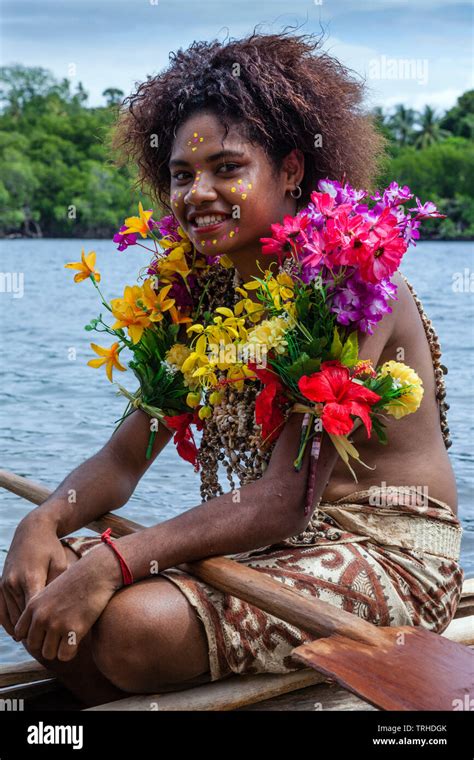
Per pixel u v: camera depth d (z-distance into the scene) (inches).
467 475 193.3
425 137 2994.6
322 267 89.0
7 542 158.2
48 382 299.3
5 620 96.5
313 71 101.1
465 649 82.4
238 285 104.2
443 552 96.7
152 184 112.2
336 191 93.9
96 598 86.6
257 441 97.0
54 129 2866.6
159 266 105.7
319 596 89.8
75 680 96.7
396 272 98.6
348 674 77.8
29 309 558.3
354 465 97.5
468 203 2667.3
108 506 104.9
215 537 88.8
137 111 107.0
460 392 276.5
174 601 86.9
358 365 89.0
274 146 97.8
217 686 90.1
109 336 432.5
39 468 200.8
